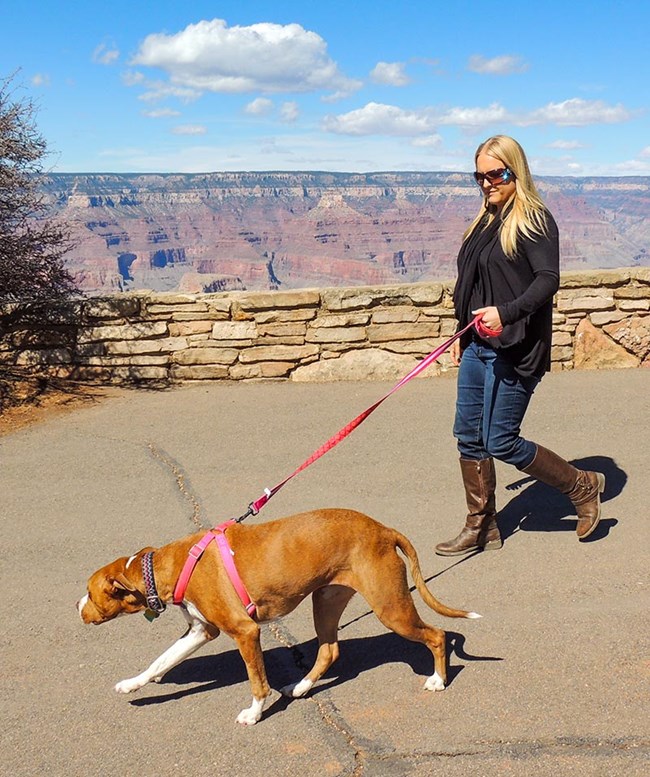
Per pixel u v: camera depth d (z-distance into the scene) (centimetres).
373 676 409
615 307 931
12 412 857
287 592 373
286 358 936
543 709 371
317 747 355
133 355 938
